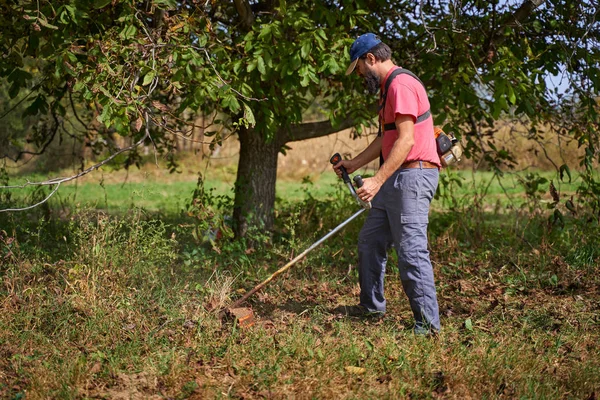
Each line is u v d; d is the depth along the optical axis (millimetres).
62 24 5434
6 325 4434
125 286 5160
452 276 6270
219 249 6574
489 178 15992
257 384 3748
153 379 3826
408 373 3885
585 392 3717
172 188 15547
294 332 4422
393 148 4332
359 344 4324
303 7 6352
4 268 5719
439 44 6660
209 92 5242
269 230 7480
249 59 5789
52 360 4016
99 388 3695
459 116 6891
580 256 6539
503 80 5961
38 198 8148
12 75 6039
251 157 7336
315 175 18922
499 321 4875
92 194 13867
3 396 3547
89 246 5332
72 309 4727
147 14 5719
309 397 3607
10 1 5816
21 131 11867
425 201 4539
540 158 16766
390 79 4445
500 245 7293
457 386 3773
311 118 11805
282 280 5961
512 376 3873
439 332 4527
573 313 5137
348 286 5918
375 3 6875
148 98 5211
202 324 4594
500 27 6723
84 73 5035
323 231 7828
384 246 4852
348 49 5824
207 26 5410
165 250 5996
